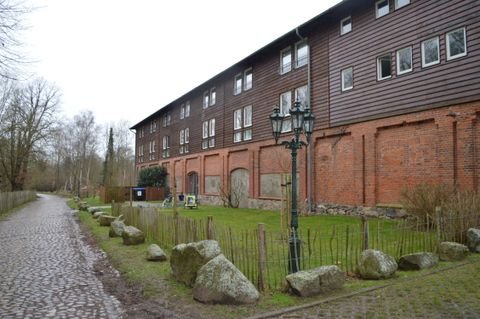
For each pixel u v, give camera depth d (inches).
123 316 207.8
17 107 1422.2
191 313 206.2
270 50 875.4
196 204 972.6
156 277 284.7
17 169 1628.9
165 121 1581.0
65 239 517.7
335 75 692.7
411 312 198.4
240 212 814.5
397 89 573.0
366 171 621.9
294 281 227.5
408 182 552.7
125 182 2461.9
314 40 749.9
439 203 420.2
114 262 351.6
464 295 224.1
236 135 1015.6
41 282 281.0
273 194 856.9
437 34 520.4
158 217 438.0
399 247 308.8
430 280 256.5
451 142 493.7
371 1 627.2
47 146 1733.5
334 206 685.9
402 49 571.8
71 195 2468.0
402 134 567.2
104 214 711.1
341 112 675.4
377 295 227.6
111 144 2469.2
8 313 211.5
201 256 251.1
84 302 232.8
